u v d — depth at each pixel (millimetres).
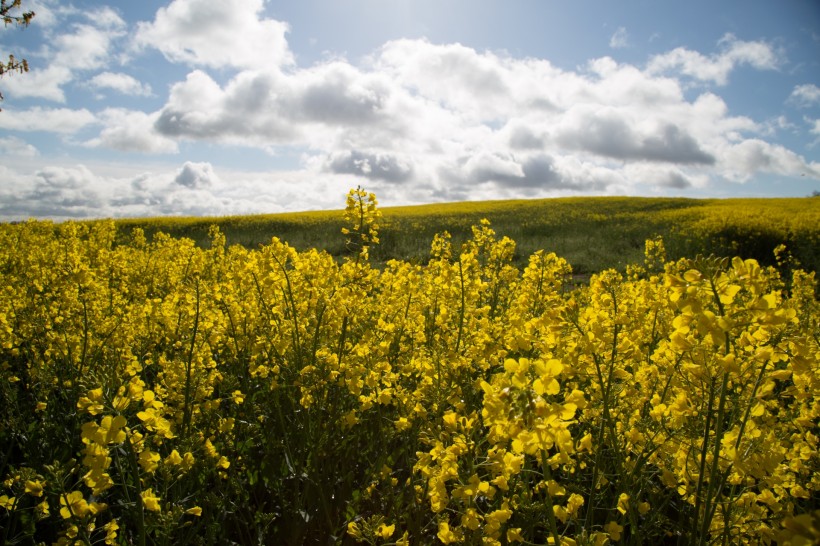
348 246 4027
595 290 3049
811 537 1054
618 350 2520
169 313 4395
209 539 2736
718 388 2270
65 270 4148
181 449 2760
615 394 2838
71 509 1997
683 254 18953
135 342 4520
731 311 1712
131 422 3264
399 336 4711
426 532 2959
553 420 1502
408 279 4727
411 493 3072
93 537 2781
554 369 1522
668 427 2496
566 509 2150
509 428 1552
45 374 3740
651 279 5062
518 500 2488
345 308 3691
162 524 2275
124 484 2096
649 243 10086
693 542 2088
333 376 3279
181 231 27391
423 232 25516
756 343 1961
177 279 6414
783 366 3215
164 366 3482
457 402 3076
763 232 20344
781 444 2637
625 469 2656
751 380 2082
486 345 3377
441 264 4320
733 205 36844
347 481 3281
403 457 3652
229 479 3000
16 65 5438
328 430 3398
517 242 22500
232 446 3254
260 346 3908
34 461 3156
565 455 1918
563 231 25922
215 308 4277
